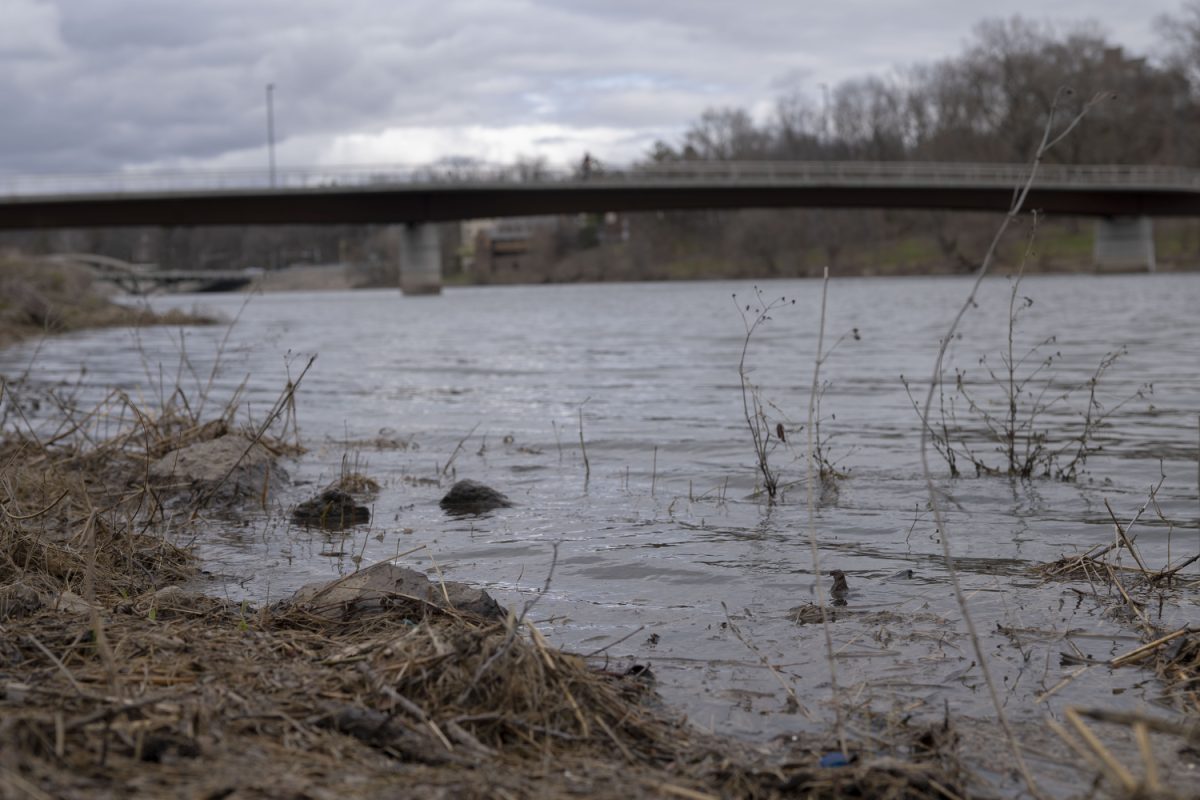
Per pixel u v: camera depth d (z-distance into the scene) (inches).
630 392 635.5
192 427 420.8
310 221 2864.2
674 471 378.0
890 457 394.0
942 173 3100.4
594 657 186.7
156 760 123.5
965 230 4458.7
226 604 214.2
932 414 506.6
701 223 5664.4
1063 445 410.3
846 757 141.6
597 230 6461.6
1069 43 4613.7
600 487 353.4
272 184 2679.6
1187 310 1429.6
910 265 4382.4
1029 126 4574.3
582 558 260.8
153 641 174.7
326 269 5457.7
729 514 308.2
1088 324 1188.5
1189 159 4298.7
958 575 238.7
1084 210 3270.2
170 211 2704.2
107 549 253.9
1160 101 4503.0
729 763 138.3
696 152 6038.4
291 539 289.6
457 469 391.5
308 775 122.2
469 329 1432.1
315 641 181.5
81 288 1807.3
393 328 1497.3
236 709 142.9
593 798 123.0
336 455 426.9
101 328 1513.3
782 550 264.8
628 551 266.7
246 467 362.6
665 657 187.9
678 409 548.7
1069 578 233.5
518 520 306.2
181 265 4488.2
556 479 369.1
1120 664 180.5
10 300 1393.9
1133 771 141.8
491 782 125.0
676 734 152.5
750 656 188.1
